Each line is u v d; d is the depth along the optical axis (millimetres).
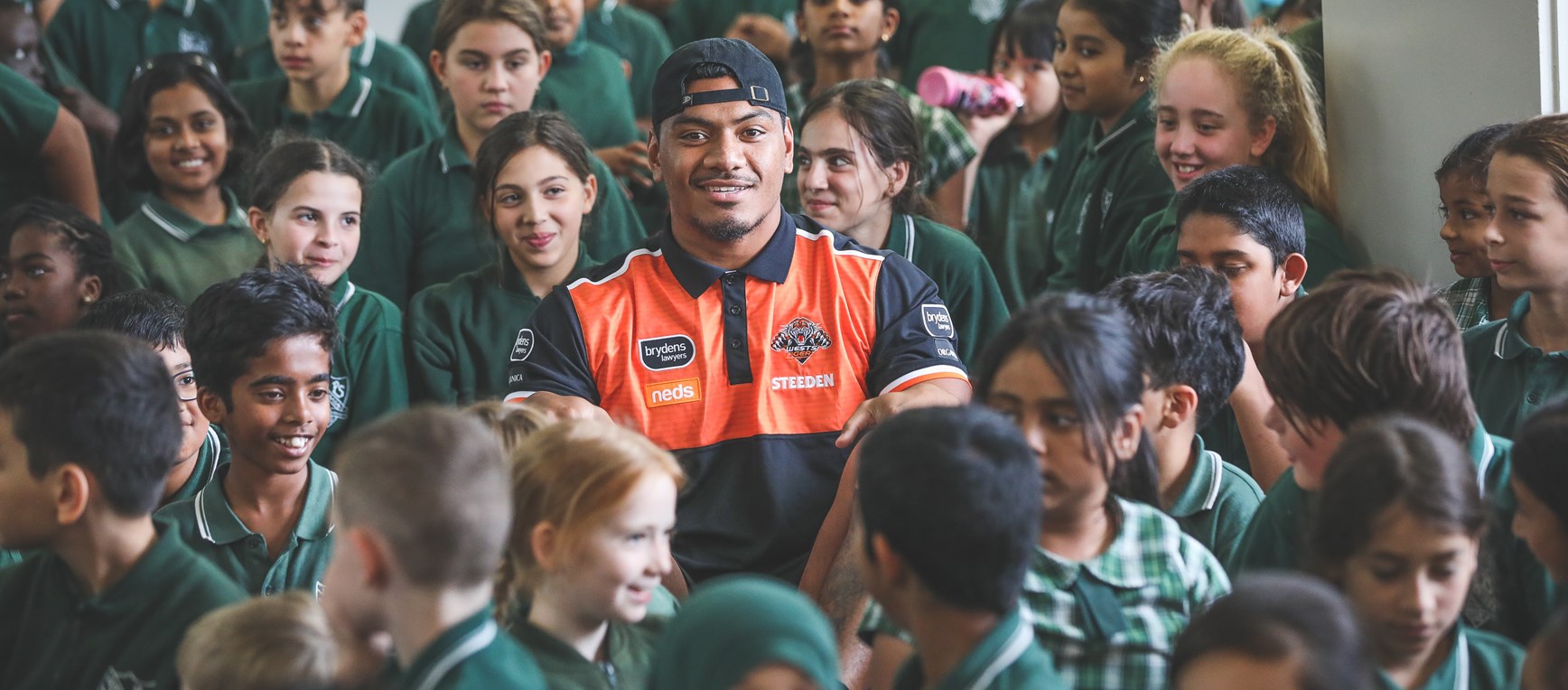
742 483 3111
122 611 2354
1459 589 2006
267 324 2994
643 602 2293
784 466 3104
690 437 3119
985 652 1896
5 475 2328
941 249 4289
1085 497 2221
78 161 5035
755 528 3098
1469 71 3662
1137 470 2412
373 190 4848
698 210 3113
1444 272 3783
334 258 4289
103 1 6574
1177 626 2234
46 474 2311
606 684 2299
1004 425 1977
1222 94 3936
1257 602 1750
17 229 4270
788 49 6414
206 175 4902
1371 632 2016
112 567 2383
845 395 3156
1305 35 4426
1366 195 4020
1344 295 2361
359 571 1964
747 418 3117
